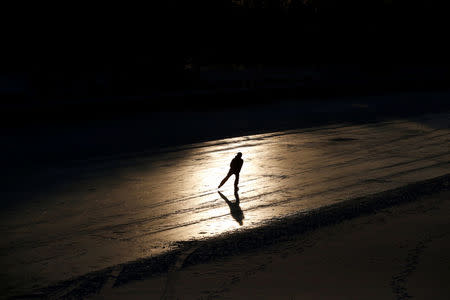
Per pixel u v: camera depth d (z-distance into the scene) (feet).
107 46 184.55
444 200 66.03
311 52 280.51
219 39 225.76
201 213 63.41
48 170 88.43
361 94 234.79
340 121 150.00
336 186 75.10
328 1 274.16
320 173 84.23
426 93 239.91
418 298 38.37
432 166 88.58
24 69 178.70
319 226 56.59
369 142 114.73
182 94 177.88
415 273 43.14
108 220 61.21
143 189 75.61
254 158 98.02
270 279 42.86
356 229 55.16
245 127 138.10
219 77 246.88
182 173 86.02
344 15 277.23
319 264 45.78
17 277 45.19
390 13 286.46
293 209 63.93
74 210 65.36
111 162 95.09
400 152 102.53
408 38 297.12
